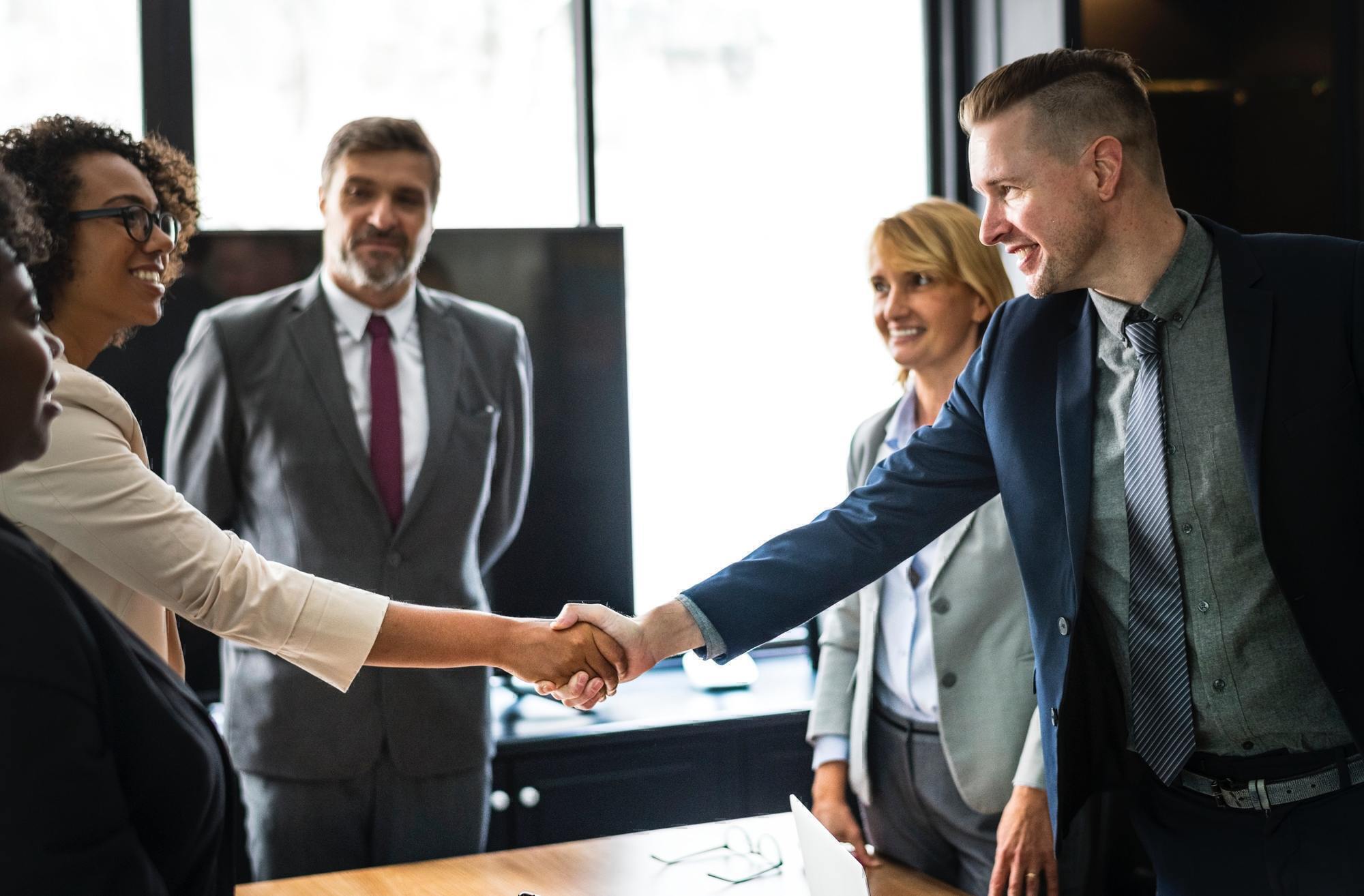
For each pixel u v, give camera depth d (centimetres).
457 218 346
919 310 235
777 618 190
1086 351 168
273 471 259
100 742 94
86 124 158
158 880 98
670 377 358
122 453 152
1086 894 227
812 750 319
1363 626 147
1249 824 160
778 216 366
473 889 179
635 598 352
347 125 267
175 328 296
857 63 372
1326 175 330
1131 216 158
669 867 187
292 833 248
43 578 94
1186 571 158
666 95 359
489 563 289
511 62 347
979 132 165
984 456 189
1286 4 334
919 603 224
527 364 290
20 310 95
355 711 250
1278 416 149
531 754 299
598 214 354
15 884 87
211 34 324
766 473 366
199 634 304
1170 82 341
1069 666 165
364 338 271
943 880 224
